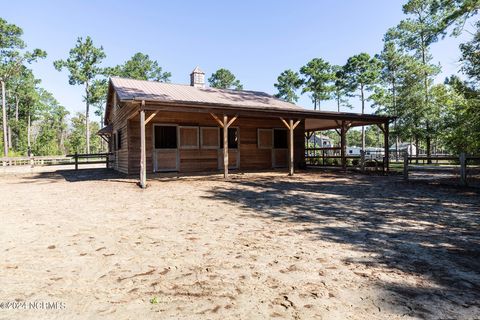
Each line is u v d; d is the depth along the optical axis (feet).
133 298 7.63
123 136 45.50
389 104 95.50
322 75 141.08
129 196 24.39
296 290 8.11
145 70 175.52
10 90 149.89
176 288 8.21
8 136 147.54
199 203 21.29
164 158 43.42
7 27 118.21
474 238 12.82
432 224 15.21
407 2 87.25
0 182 38.14
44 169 63.36
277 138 52.13
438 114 74.43
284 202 21.59
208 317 6.68
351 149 141.08
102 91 133.08
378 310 7.04
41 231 14.11
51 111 195.72
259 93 60.18
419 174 39.68
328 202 21.53
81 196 24.67
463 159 29.40
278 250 11.43
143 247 11.76
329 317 6.72
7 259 10.48
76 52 128.67
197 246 11.89
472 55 39.45
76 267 9.74
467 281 8.65
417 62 83.87
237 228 14.64
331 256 10.78
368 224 15.35
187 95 44.88
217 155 47.19
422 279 8.82
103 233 13.75
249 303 7.37
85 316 6.76
